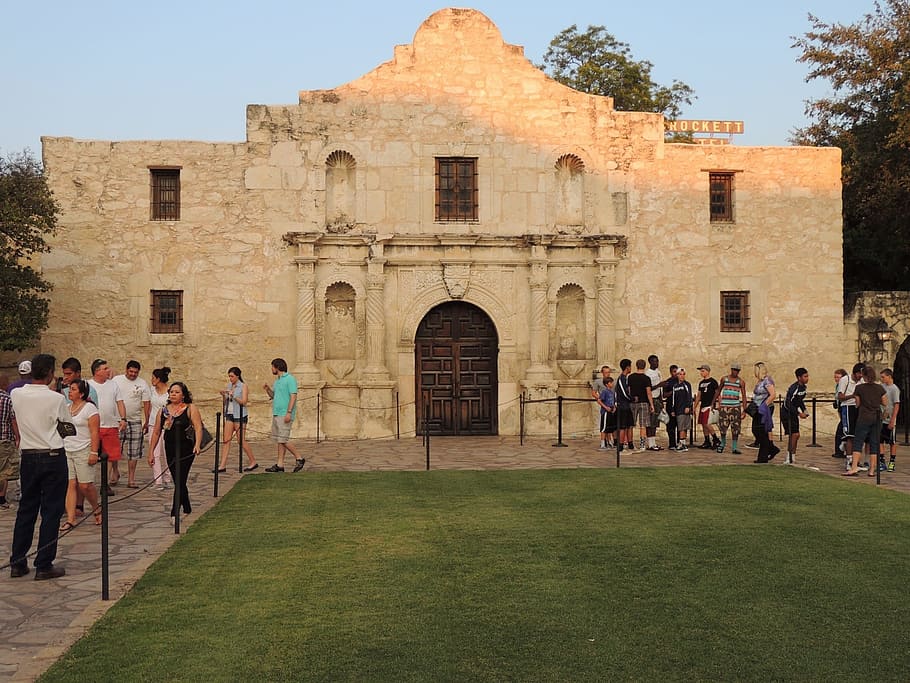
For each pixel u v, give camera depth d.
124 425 13.65
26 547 9.09
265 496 13.50
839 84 27.83
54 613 7.82
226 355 21.89
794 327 23.20
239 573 8.98
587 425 22.48
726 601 8.09
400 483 14.71
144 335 21.70
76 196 21.66
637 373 19.19
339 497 13.38
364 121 22.36
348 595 8.21
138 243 21.78
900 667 6.59
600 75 35.94
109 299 21.69
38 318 19.48
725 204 23.47
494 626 7.37
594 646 6.93
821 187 23.42
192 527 11.30
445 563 9.37
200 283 21.89
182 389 12.31
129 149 21.83
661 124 23.05
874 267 28.98
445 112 22.56
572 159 23.02
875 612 7.80
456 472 16.02
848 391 18.03
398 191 22.38
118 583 8.70
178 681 6.21
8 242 20.25
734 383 19.27
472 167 22.78
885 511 12.14
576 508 12.39
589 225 22.80
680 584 8.61
